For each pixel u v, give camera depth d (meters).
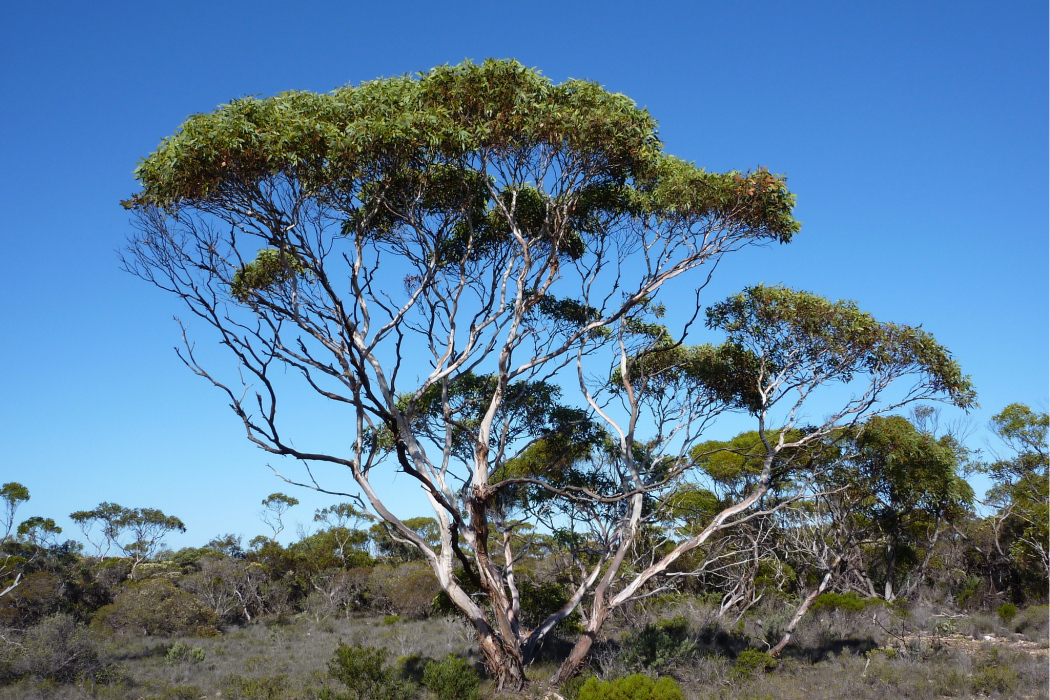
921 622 21.19
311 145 10.14
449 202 12.77
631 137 11.84
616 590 18.45
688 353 16.23
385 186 11.32
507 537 15.40
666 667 14.00
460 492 13.74
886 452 17.78
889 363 14.62
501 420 16.08
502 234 14.02
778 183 12.37
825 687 12.70
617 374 16.89
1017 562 27.83
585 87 11.84
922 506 22.02
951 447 21.42
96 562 37.41
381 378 12.20
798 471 17.86
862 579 24.72
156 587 27.62
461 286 13.29
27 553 31.25
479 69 11.30
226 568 34.06
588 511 15.92
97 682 14.80
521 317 14.05
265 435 10.79
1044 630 19.08
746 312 15.89
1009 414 32.97
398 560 42.31
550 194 12.71
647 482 15.59
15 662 14.78
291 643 23.11
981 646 17.30
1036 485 31.50
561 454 16.77
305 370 10.93
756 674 13.95
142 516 44.00
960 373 14.04
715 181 12.39
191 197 10.38
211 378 10.61
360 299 11.84
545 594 16.69
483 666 14.80
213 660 18.83
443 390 13.65
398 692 11.48
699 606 21.14
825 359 15.27
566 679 12.55
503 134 11.59
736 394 16.50
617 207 13.82
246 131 9.77
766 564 25.19
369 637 23.20
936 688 12.11
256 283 12.97
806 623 20.59
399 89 10.94
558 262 13.84
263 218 10.62
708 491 20.66
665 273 13.24
